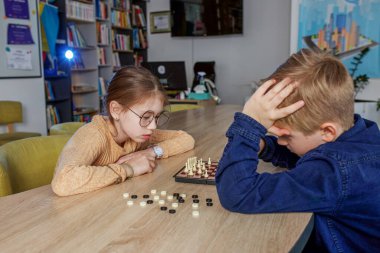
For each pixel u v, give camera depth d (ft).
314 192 2.27
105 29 16.10
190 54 18.45
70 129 5.94
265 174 2.52
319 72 2.44
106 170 3.14
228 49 17.54
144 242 2.06
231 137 2.64
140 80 3.54
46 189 3.03
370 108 13.35
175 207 2.60
